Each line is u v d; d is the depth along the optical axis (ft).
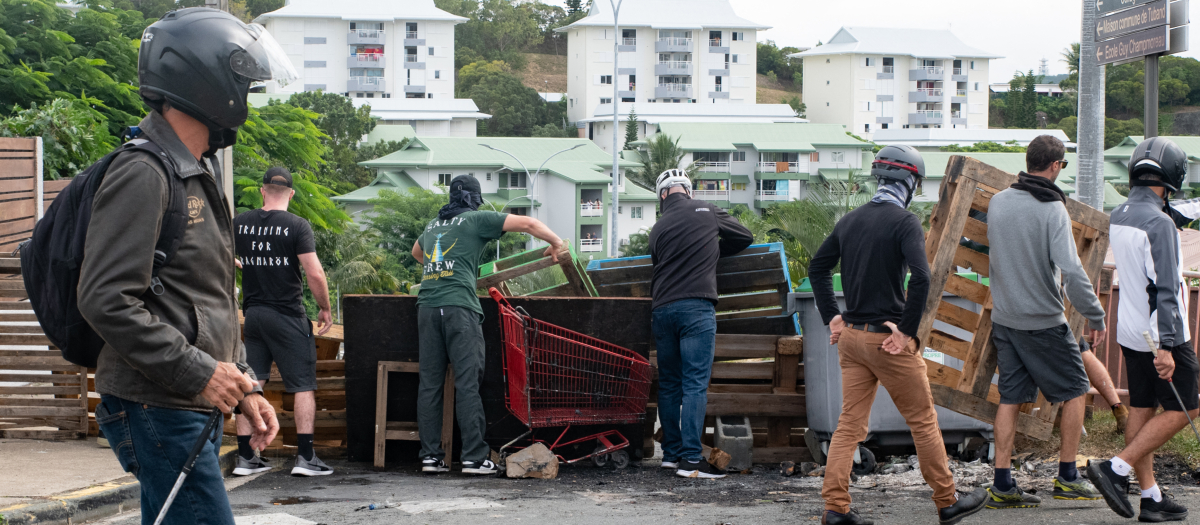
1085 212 17.76
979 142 328.49
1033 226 15.12
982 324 18.21
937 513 15.72
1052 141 15.20
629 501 17.07
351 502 16.69
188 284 8.32
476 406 19.54
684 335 19.60
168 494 8.44
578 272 21.13
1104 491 14.66
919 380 14.44
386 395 20.54
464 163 227.81
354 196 218.18
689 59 369.71
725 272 22.11
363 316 20.62
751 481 19.26
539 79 489.26
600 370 20.15
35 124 37.11
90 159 39.34
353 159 256.73
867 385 14.88
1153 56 26.66
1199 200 16.02
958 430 19.83
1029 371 15.64
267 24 335.67
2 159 27.50
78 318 8.05
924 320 17.57
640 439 20.59
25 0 67.10
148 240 7.80
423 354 19.71
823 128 286.25
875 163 15.01
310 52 337.11
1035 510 15.61
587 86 363.76
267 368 19.40
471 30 481.46
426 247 19.76
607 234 231.09
